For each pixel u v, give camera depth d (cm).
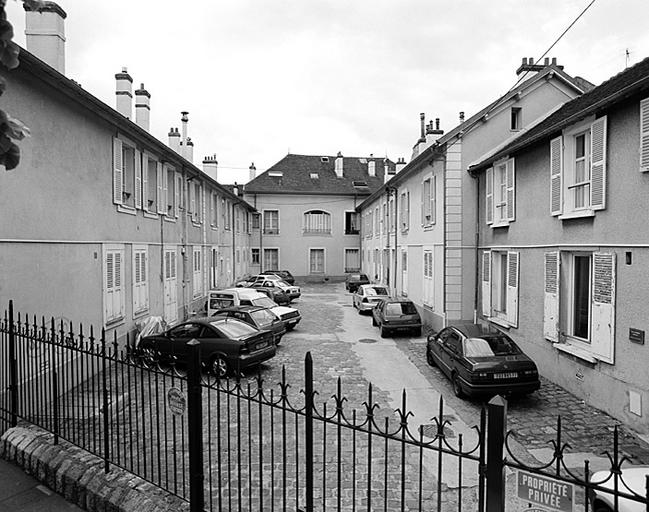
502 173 1348
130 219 1301
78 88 918
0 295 762
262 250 4022
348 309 2378
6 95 787
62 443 571
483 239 1480
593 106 827
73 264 984
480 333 1016
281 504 534
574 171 969
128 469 505
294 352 1393
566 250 984
